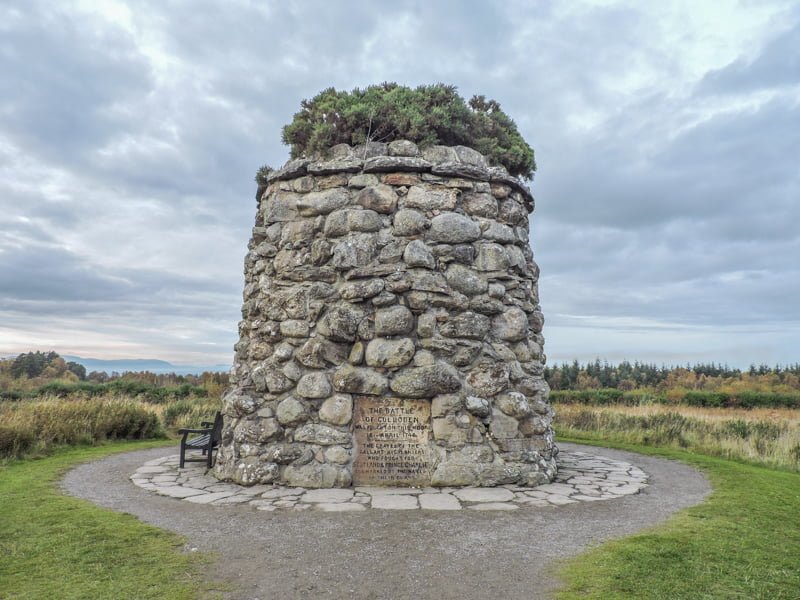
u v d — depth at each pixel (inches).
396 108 328.2
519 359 305.7
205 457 376.8
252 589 153.6
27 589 152.9
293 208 319.9
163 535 197.5
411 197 298.2
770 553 183.6
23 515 221.8
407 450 278.5
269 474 276.2
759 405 819.4
